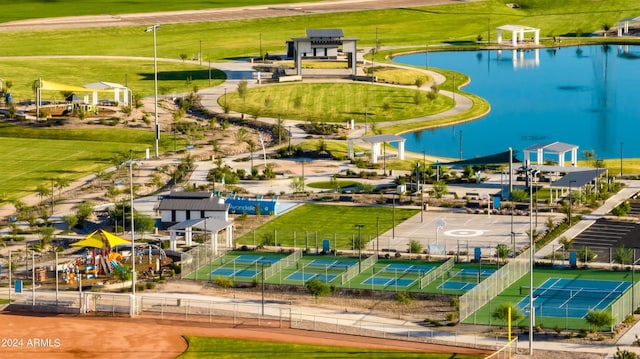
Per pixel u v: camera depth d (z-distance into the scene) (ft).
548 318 613.52
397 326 613.52
